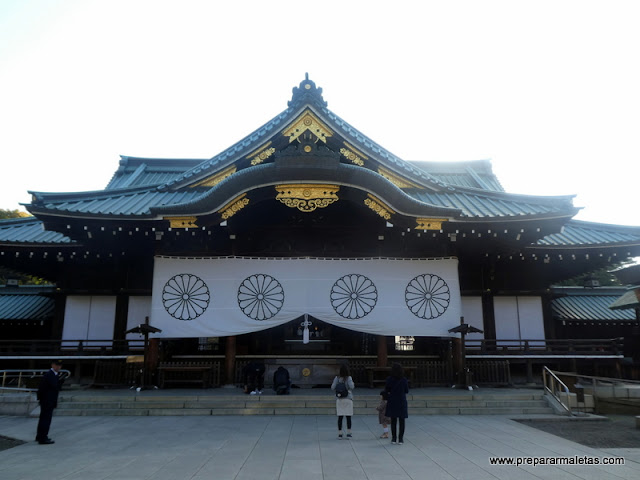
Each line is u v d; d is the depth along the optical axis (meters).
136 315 19.89
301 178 16.86
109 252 19.72
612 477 7.54
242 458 8.74
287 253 19.19
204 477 7.51
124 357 18.12
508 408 14.34
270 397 14.77
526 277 20.97
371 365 18.33
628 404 14.83
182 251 18.69
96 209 17.52
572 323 22.27
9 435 11.07
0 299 23.30
